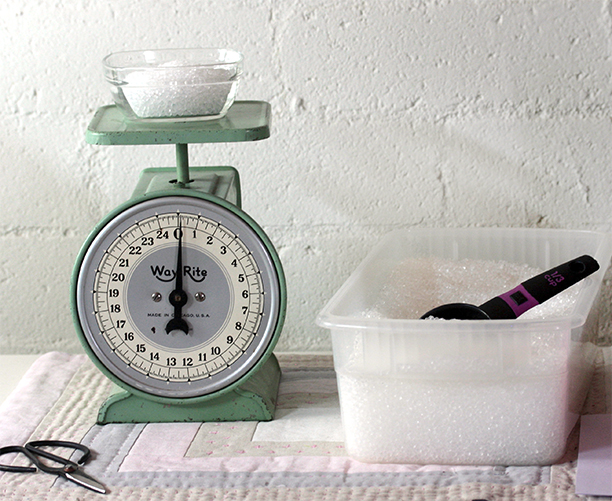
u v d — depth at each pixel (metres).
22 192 1.41
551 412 0.95
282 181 1.39
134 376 1.10
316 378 1.28
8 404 1.18
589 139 1.35
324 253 1.42
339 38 1.33
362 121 1.36
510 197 1.38
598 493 0.89
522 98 1.34
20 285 1.44
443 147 1.37
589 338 1.13
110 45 1.35
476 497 0.90
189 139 1.00
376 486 0.94
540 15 1.31
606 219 1.38
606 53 1.32
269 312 1.07
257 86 1.36
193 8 1.33
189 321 1.08
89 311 1.08
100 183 1.40
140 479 0.97
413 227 1.37
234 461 1.01
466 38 1.32
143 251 1.06
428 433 0.97
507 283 1.21
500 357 0.93
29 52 1.35
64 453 1.04
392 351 0.95
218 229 1.05
